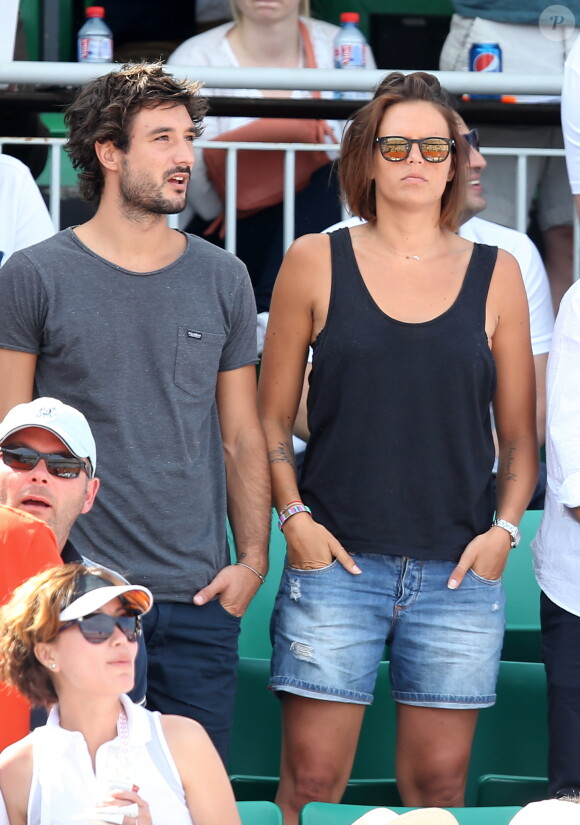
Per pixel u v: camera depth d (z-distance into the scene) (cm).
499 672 1498
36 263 1252
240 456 1324
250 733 1486
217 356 1290
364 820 999
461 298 1299
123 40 2222
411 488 1272
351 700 1273
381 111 1322
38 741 916
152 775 923
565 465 1272
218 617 1276
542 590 1323
